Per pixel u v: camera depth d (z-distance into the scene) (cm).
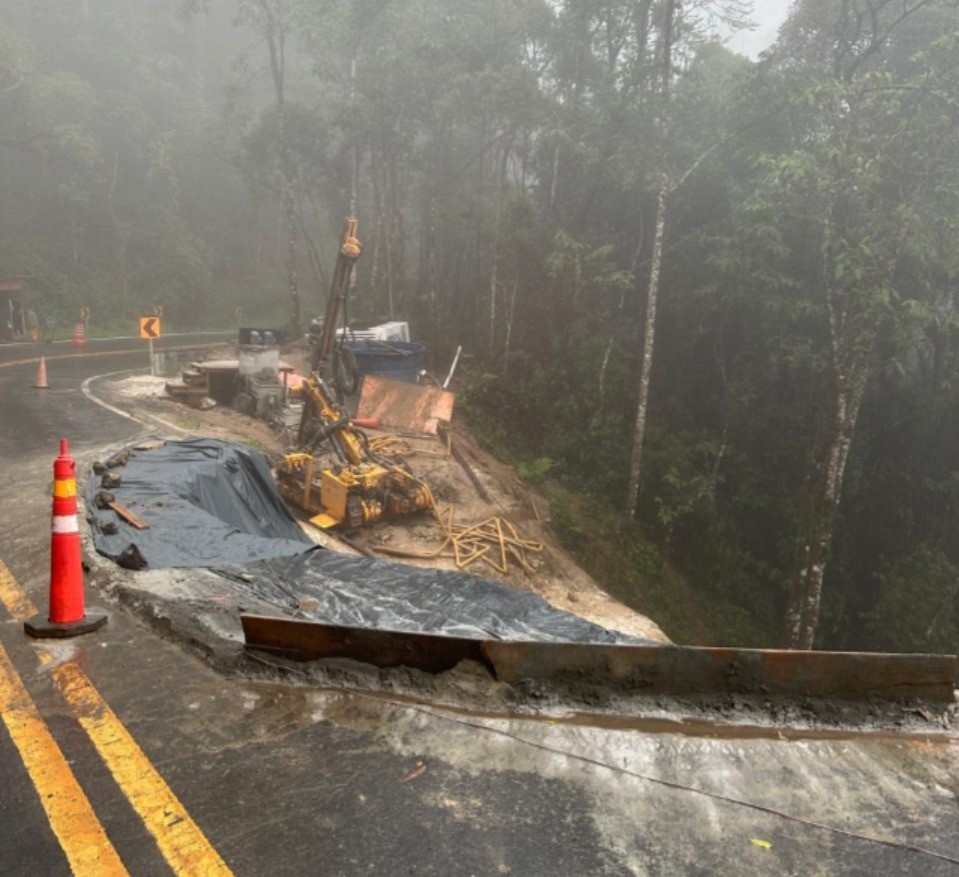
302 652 383
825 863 251
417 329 2898
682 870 246
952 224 1448
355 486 1236
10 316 3319
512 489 1655
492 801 281
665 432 2083
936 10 1880
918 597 1838
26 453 1013
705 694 354
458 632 482
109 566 538
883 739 335
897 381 2023
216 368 1772
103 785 287
